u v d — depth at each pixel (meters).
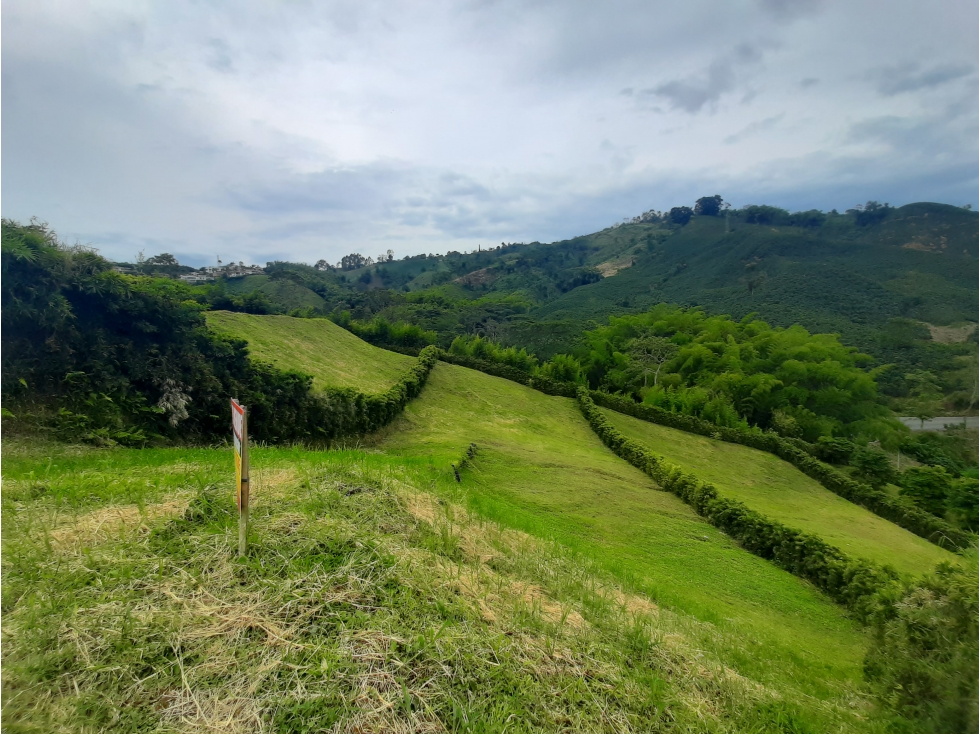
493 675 3.59
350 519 5.52
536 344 54.72
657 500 19.94
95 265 13.33
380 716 3.00
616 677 4.12
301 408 18.08
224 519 5.08
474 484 15.28
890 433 41.09
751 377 43.59
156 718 2.78
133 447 11.91
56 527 4.68
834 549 14.97
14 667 2.86
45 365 11.31
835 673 7.71
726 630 8.05
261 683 3.04
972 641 5.60
